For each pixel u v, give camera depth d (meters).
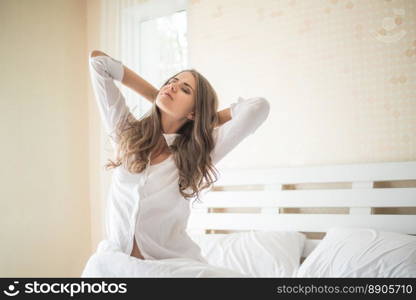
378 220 2.02
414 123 2.06
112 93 1.27
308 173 2.24
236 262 1.90
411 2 2.11
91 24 3.04
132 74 1.32
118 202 1.18
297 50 2.38
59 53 2.84
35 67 2.68
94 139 2.95
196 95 1.25
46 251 2.65
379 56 2.16
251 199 2.36
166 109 1.20
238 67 2.55
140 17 2.93
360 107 2.19
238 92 2.54
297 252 1.98
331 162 2.24
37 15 2.72
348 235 1.81
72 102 2.89
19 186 2.54
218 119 1.32
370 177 2.08
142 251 1.12
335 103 2.26
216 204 2.46
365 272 1.56
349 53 2.24
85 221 2.90
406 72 2.10
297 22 2.39
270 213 2.30
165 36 2.87
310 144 2.30
